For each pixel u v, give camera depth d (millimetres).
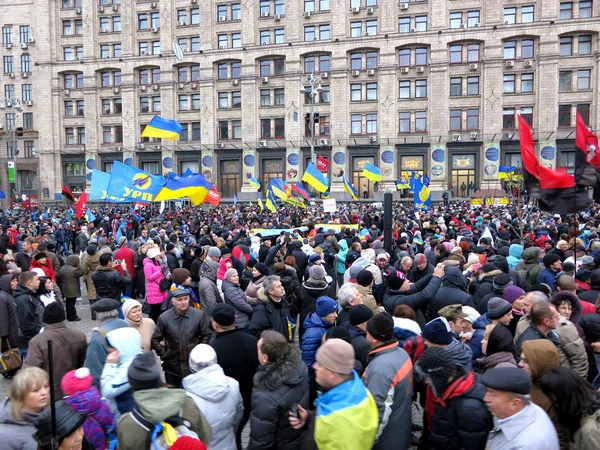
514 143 50469
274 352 3771
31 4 65875
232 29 56375
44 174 62344
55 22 61406
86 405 3410
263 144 55750
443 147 52094
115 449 3256
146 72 59625
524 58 49812
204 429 3465
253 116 56125
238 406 3967
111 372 4062
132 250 12492
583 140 7969
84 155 61469
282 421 3604
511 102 50406
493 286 6355
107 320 5301
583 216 22344
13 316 7340
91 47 60125
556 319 4652
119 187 15820
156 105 59562
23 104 66500
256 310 6113
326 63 54688
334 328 4680
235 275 7129
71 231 21672
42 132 62156
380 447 3738
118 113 60500
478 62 51094
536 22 49062
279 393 3645
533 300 5031
